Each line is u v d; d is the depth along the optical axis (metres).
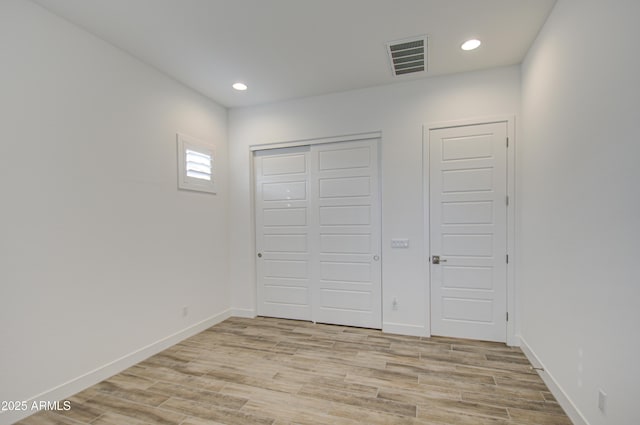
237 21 2.30
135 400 2.17
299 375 2.50
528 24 2.35
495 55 2.81
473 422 1.89
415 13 2.22
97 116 2.46
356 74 3.18
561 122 2.06
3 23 1.91
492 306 3.09
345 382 2.38
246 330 3.57
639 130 1.28
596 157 1.63
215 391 2.28
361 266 3.62
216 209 3.86
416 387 2.29
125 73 2.70
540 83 2.45
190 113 3.46
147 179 2.90
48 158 2.13
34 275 2.04
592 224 1.67
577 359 1.83
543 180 2.39
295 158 3.92
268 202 4.04
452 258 3.21
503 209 3.03
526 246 2.82
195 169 3.50
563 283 2.03
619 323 1.42
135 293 2.76
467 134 3.13
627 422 1.36
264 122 3.96
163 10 2.15
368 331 3.48
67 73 2.26
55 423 1.92
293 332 3.49
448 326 3.25
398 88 3.37
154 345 2.92
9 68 1.93
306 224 3.88
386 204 3.41
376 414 1.98
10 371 1.91
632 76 1.33
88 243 2.38
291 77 3.23
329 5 2.12
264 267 4.07
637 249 1.30
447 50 2.72
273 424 1.90
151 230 2.94
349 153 3.64
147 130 2.91
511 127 2.99
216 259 3.85
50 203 2.14
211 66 2.99
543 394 2.18
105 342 2.48
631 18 1.34
